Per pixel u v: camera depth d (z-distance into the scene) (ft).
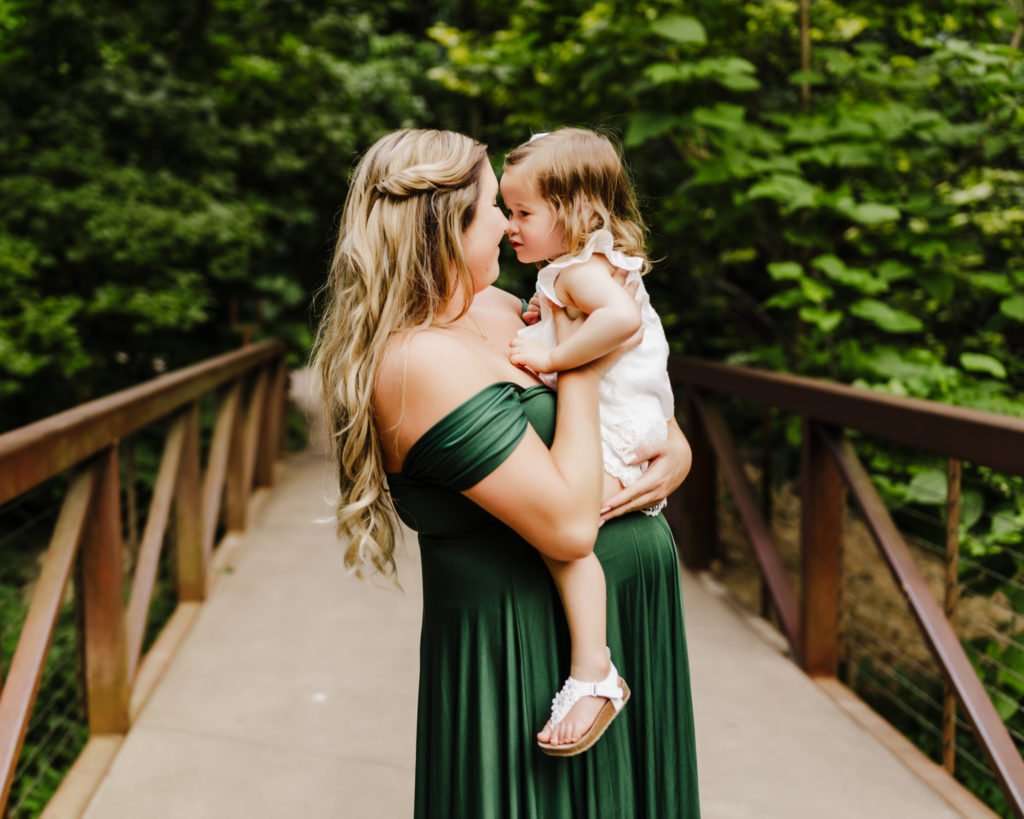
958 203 13.94
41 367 23.58
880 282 12.94
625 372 4.97
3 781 6.63
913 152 13.61
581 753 4.82
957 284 13.93
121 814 8.08
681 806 5.40
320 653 11.91
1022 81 12.33
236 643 12.26
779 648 12.10
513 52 17.10
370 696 10.59
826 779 8.68
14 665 7.41
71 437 8.05
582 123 16.79
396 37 36.11
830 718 9.99
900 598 16.25
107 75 26.84
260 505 20.68
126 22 28.25
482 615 4.74
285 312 31.50
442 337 4.43
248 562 16.12
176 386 11.94
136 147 27.27
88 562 9.38
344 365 4.49
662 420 5.16
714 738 9.53
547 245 4.88
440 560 4.83
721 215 14.76
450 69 23.59
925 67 14.05
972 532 10.47
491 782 4.73
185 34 30.48
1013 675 9.00
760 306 17.98
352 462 4.56
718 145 13.43
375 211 4.53
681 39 12.77
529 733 4.70
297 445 29.48
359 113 31.89
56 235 24.22
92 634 9.43
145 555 11.44
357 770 8.89
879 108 13.55
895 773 8.79
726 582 17.03
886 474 12.12
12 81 26.08
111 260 24.45
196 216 25.09
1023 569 10.48
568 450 4.48
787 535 19.17
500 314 5.39
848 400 9.71
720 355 20.27
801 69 15.34
